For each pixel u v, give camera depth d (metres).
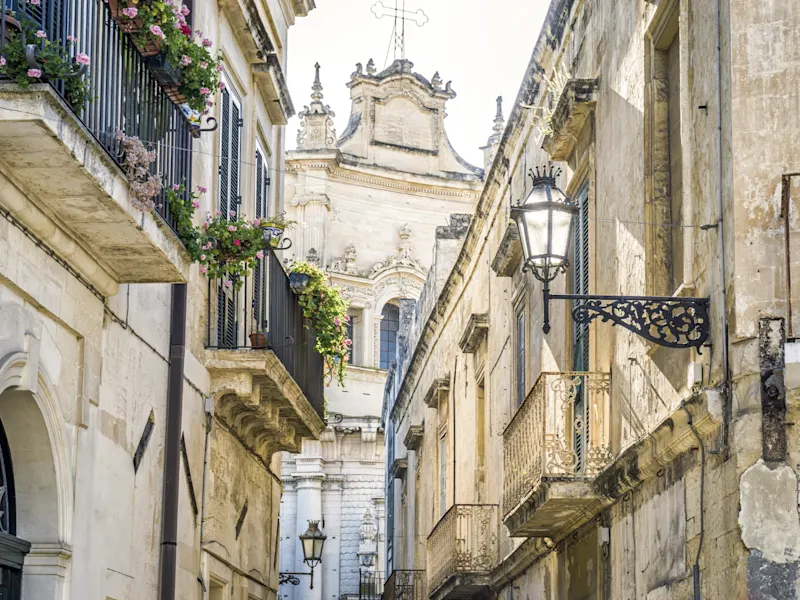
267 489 20.22
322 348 19.33
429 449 28.70
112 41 11.20
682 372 11.29
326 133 47.22
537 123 18.02
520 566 18.66
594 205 14.83
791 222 10.15
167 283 13.23
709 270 10.73
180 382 14.46
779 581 9.67
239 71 17.88
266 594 20.20
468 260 24.36
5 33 9.64
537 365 17.84
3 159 9.73
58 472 11.10
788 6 10.41
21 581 11.00
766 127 10.27
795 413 9.86
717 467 10.38
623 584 13.21
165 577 14.10
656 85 12.68
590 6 15.37
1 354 10.02
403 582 29.00
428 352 29.50
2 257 10.02
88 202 10.48
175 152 12.79
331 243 47.06
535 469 14.45
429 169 48.97
